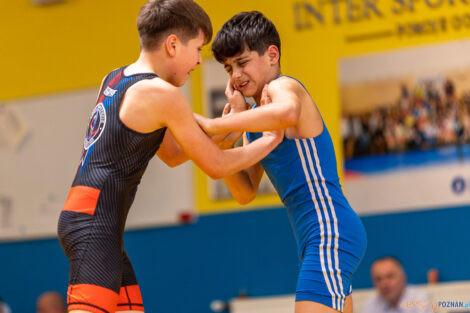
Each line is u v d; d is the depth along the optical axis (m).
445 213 8.76
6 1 10.66
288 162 4.06
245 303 8.91
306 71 9.38
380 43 9.18
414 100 8.97
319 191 4.00
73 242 3.53
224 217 9.52
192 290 9.52
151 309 9.62
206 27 3.92
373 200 8.97
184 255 9.59
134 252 9.75
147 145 3.67
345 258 3.92
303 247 4.03
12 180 10.46
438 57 8.96
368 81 9.15
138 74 3.71
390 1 9.22
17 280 10.26
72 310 3.46
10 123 10.55
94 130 3.70
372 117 9.08
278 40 4.32
